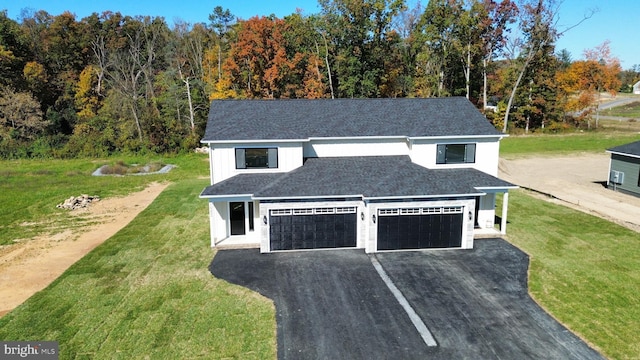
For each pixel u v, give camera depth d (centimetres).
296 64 5662
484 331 1335
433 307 1485
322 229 2002
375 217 1945
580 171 3912
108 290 1639
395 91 6044
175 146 5328
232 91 5688
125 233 2325
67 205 2942
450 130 2323
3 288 1694
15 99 5356
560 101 6650
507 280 1681
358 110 2572
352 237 2022
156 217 2628
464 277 1714
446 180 2102
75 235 2358
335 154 2362
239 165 2203
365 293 1591
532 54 5341
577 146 5216
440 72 5859
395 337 1308
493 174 2364
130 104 5572
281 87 5716
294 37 5888
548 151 4978
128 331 1352
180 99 5912
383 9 5288
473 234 2016
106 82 6738
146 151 5188
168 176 4044
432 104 2636
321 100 2667
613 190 3170
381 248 1983
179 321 1407
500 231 2219
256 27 5431
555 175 3753
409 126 2392
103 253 2028
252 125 2319
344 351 1240
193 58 7325
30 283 1738
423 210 1970
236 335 1325
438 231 1997
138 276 1764
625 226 2309
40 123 5494
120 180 3878
